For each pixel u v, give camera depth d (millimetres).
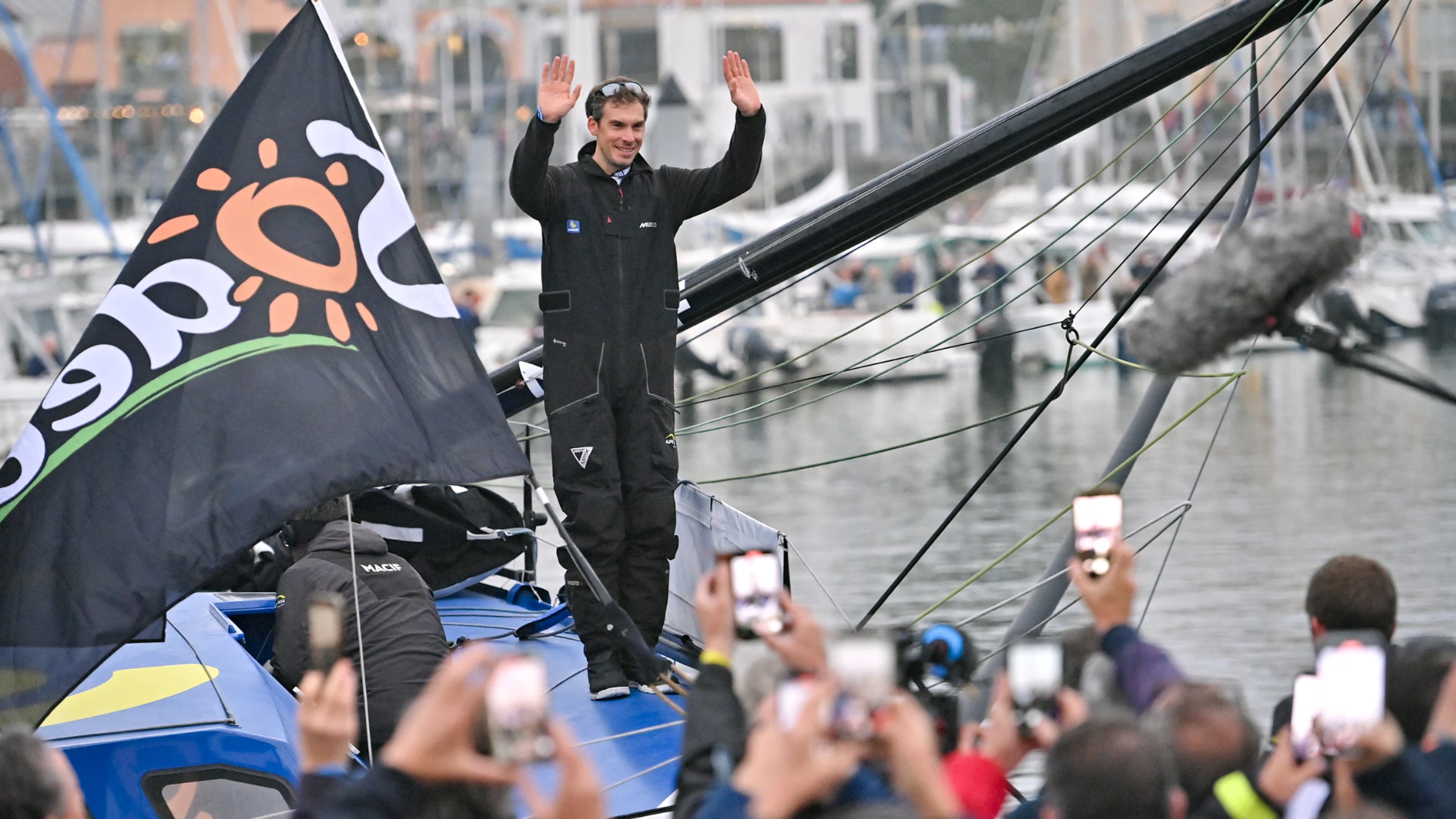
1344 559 13867
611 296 17625
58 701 14453
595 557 17656
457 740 8445
